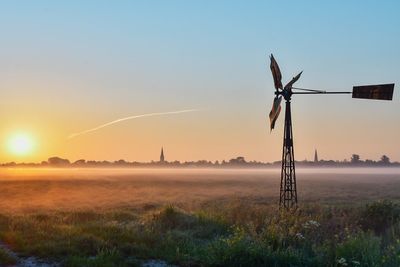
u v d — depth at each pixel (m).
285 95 25.78
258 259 12.49
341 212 22.62
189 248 14.34
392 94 24.69
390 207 21.66
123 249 13.71
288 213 20.72
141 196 53.00
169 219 20.64
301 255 13.27
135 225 19.42
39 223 19.02
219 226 19.81
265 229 17.66
